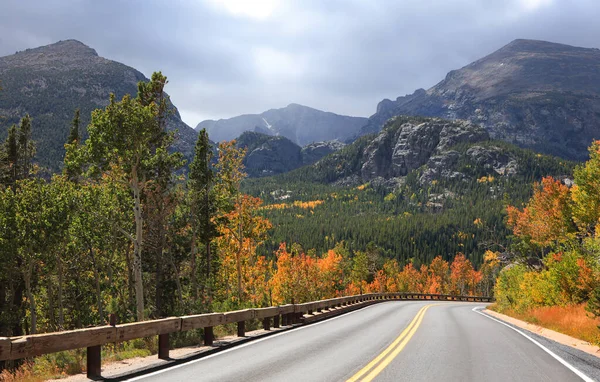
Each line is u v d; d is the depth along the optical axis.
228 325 15.95
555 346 12.82
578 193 32.00
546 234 35.94
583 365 9.48
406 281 117.50
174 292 44.72
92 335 7.71
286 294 62.59
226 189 41.59
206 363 9.20
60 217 32.03
